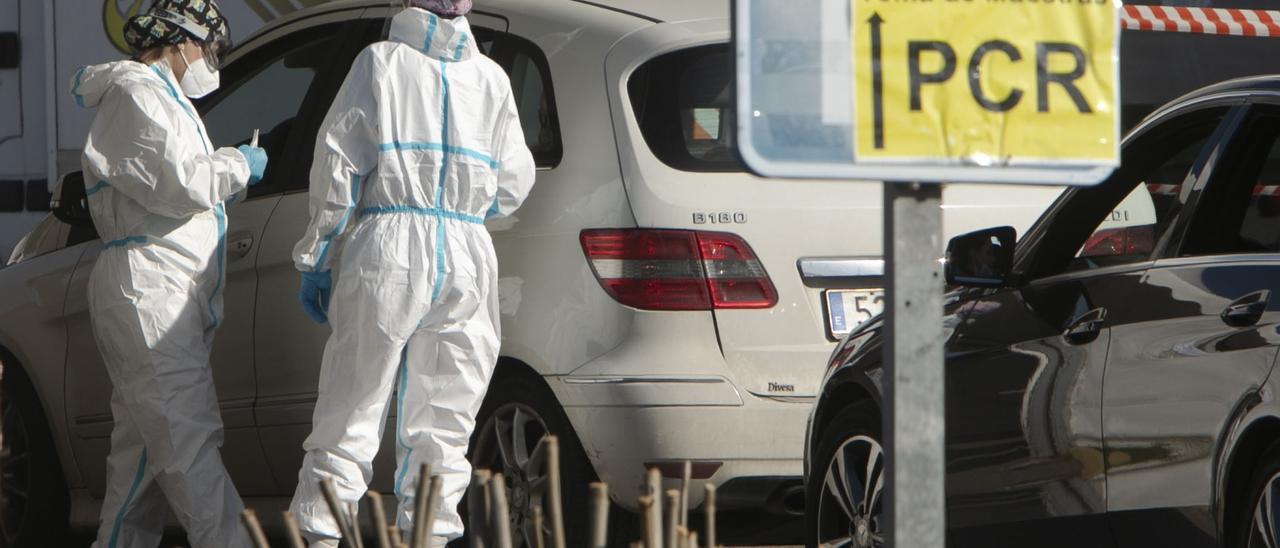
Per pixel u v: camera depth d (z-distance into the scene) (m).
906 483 8.48
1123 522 14.60
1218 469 13.55
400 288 18.45
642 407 18.91
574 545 19.69
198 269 20.83
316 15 23.94
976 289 17.06
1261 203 14.17
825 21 8.45
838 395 18.28
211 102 24.89
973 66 8.58
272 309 22.53
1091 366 15.02
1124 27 28.30
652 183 19.30
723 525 21.44
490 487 9.91
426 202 18.61
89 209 20.95
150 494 21.62
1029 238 16.61
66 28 40.69
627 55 19.81
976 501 16.53
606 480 19.23
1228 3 32.09
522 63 20.88
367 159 18.64
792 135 8.41
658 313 19.05
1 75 41.19
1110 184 16.12
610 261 19.23
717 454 19.02
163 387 20.58
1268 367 13.14
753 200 19.36
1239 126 14.76
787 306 19.25
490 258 19.08
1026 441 15.77
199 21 20.50
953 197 19.88
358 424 18.91
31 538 25.42
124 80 19.88
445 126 18.56
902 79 8.51
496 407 20.55
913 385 8.53
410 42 18.61
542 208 19.92
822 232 19.44
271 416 22.64
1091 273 15.58
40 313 24.89
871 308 19.52
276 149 23.36
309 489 19.02
